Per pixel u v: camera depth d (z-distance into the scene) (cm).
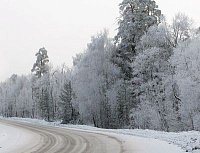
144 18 4575
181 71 3244
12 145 1802
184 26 3809
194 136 1711
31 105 9956
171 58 3525
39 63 8206
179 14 3859
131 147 1460
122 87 4550
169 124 3500
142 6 4684
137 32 4562
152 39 4034
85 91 4484
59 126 3903
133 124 4044
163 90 3731
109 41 4750
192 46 3238
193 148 1280
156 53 3812
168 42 3994
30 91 10319
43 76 8044
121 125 4447
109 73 4594
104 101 4512
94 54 4584
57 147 1592
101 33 4722
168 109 3634
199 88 3030
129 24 4547
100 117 4581
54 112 7969
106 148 1462
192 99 3061
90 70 4550
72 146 1606
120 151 1336
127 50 4634
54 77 8581
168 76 3647
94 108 4478
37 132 2814
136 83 4209
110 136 2120
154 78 3975
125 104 4478
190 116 3111
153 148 1380
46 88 7850
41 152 1416
